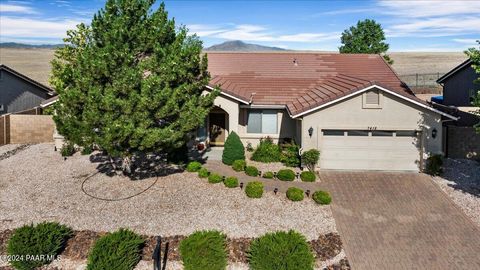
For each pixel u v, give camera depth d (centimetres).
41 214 1420
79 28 2408
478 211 1460
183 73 1552
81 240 1232
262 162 2092
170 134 1484
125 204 1498
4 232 1288
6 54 11425
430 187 1697
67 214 1418
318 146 1891
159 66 1555
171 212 1429
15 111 3147
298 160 1980
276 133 2352
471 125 2381
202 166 1984
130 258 1072
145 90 1412
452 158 2098
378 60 2820
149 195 1582
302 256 1025
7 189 1683
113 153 1454
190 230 1297
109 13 1606
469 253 1179
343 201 1556
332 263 1136
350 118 1853
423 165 1870
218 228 1312
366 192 1648
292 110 1980
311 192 1636
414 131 1862
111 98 1371
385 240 1262
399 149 1894
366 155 1908
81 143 1439
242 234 1275
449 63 9012
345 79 2250
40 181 1775
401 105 1830
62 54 2444
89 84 1420
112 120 1416
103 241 1088
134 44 1605
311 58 2847
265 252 1042
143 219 1374
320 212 1454
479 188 1680
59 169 1948
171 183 1714
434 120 1830
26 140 2627
